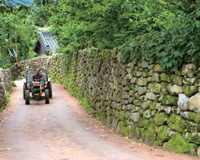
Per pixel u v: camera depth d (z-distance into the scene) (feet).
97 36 35.09
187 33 16.92
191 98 17.20
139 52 23.39
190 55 17.20
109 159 16.76
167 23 23.58
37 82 48.24
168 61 18.66
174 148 18.16
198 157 16.28
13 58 128.26
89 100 42.34
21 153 18.98
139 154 18.02
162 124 20.02
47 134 26.73
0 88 44.04
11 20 75.56
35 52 149.07
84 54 49.52
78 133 27.20
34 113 39.58
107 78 32.42
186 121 17.51
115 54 29.35
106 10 31.48
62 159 16.93
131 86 25.26
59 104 47.70
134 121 24.35
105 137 25.16
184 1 21.86
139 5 28.78
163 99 20.06
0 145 21.98
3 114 38.99
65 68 74.64
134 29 30.35
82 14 34.12
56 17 47.70
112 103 30.35
